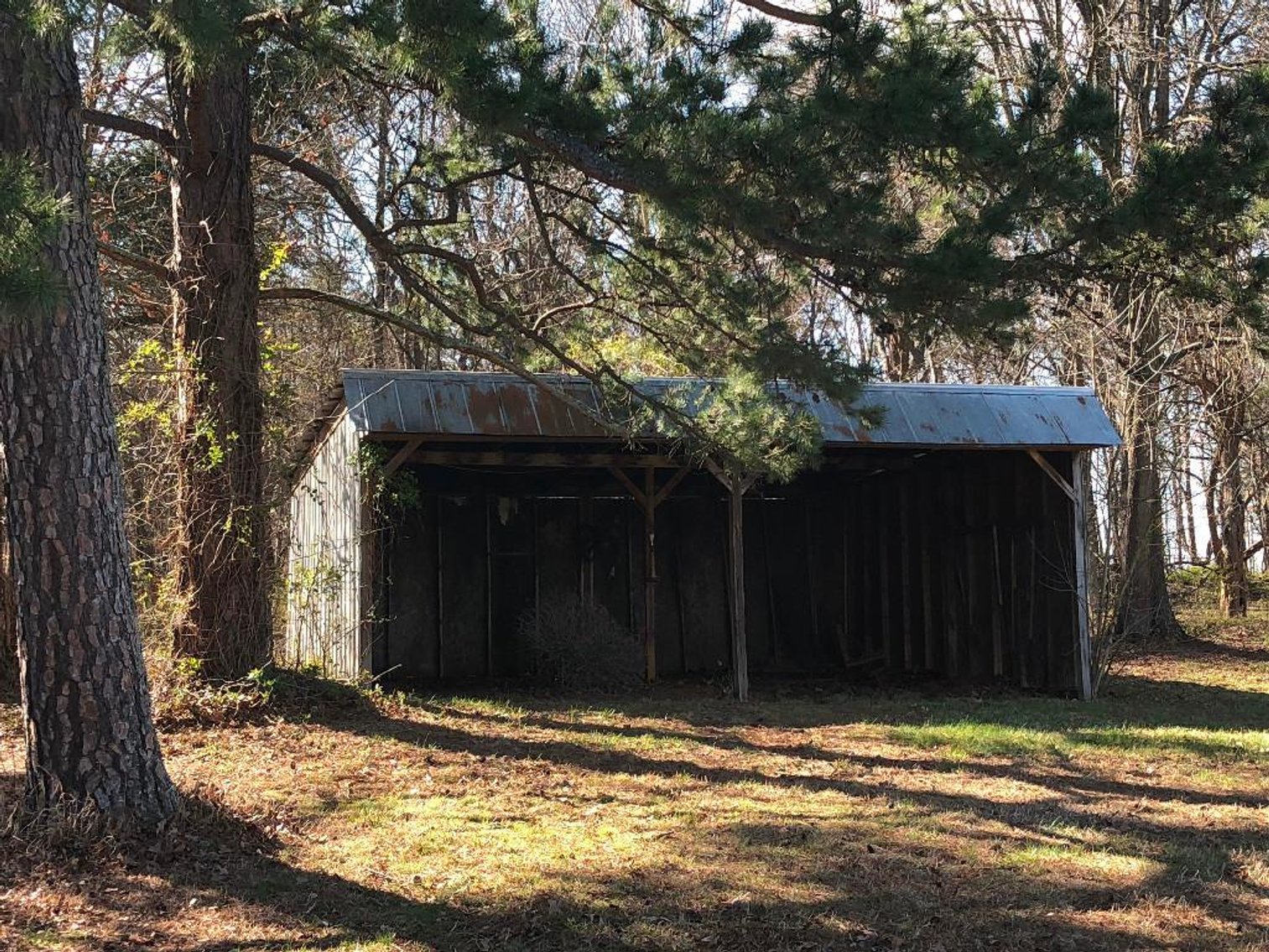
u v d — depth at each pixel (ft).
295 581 39.75
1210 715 39.68
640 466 45.11
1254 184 22.75
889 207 24.04
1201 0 60.49
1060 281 24.76
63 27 17.52
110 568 19.42
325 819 22.22
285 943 15.89
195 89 30.89
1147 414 53.62
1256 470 83.10
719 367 33.32
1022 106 24.08
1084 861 20.48
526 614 50.11
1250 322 24.79
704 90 23.70
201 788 21.68
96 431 19.30
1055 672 45.62
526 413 40.32
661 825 22.39
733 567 42.91
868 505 58.70
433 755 28.76
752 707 40.27
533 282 58.59
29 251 14.38
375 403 39.06
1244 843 21.98
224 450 32.30
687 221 23.32
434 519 53.11
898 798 25.21
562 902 17.62
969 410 43.37
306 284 61.87
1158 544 60.85
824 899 18.11
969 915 17.53
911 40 23.40
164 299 47.62
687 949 16.01
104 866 18.15
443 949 15.84
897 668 55.52
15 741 27.94
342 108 51.52
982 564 50.31
